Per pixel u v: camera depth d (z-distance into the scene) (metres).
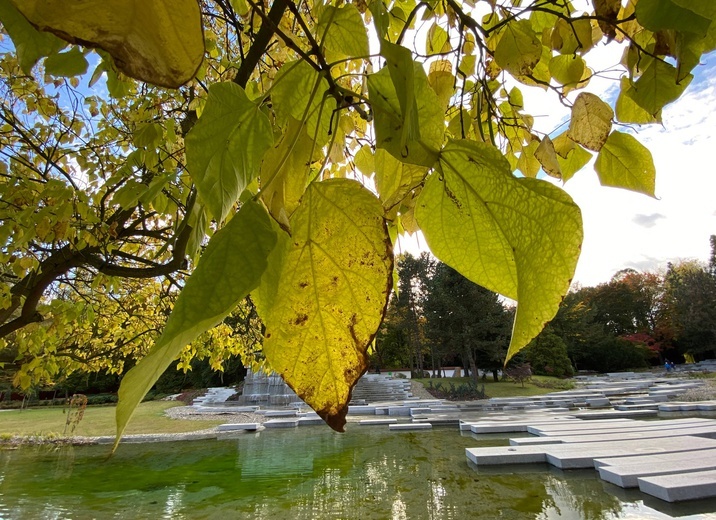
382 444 10.92
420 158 0.40
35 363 3.74
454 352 26.92
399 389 23.58
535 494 6.77
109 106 3.52
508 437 11.10
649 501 6.22
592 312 37.97
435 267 30.09
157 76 0.23
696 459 7.62
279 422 13.92
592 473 7.54
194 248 0.39
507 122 1.38
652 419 13.30
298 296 0.39
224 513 6.57
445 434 11.95
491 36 1.24
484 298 25.62
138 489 7.84
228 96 0.35
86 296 4.97
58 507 6.97
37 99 3.23
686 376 28.48
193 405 21.47
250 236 0.27
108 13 0.23
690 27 0.48
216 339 6.04
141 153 2.30
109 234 2.90
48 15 0.22
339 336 0.39
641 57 0.74
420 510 6.40
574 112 0.88
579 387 24.33
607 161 0.87
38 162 3.66
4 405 24.52
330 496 7.18
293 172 0.46
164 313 5.20
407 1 1.43
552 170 0.94
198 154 0.32
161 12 0.24
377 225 0.41
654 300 40.69
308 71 0.48
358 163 1.07
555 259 0.35
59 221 2.48
